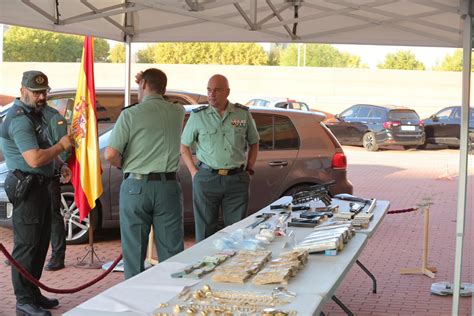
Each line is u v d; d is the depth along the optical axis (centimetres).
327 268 395
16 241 577
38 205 574
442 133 2550
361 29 774
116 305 324
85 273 759
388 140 2488
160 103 570
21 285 588
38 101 560
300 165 941
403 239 986
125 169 568
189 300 331
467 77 516
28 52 5166
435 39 752
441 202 1373
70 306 639
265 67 3931
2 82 3841
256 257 408
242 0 602
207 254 430
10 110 565
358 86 3897
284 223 526
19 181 566
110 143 561
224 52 5353
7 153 571
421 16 710
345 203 634
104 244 895
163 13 804
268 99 2856
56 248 768
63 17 703
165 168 565
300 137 950
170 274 381
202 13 776
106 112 1204
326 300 344
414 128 2503
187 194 904
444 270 802
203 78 3931
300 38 788
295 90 3925
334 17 774
